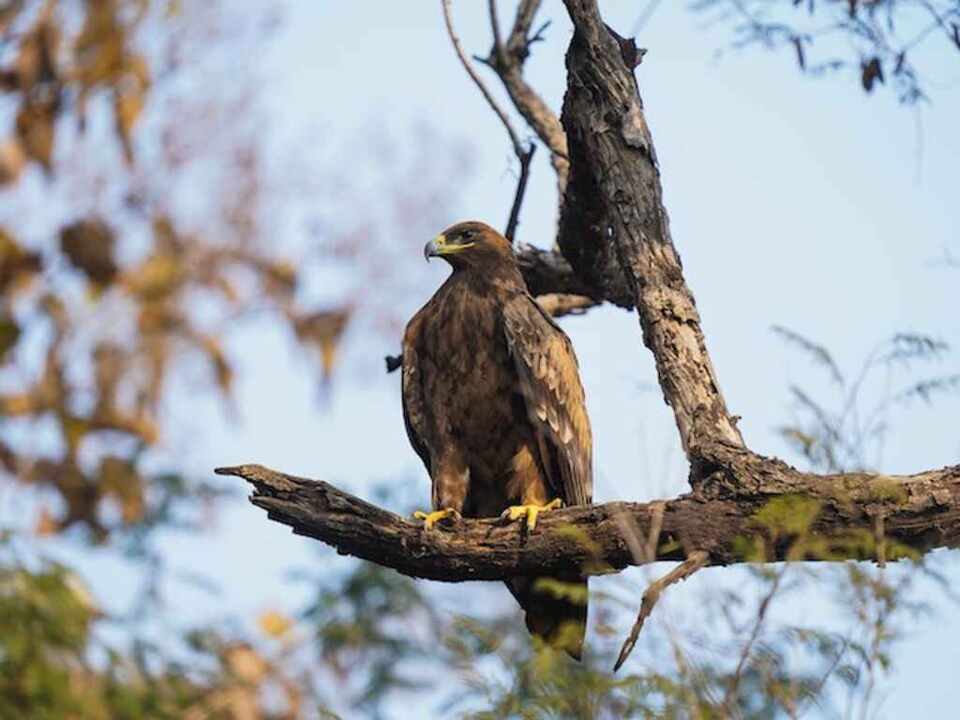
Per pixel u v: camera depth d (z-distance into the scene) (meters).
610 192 13.02
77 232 9.27
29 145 9.43
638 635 9.30
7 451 9.29
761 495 10.83
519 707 8.80
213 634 9.46
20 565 8.45
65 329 9.35
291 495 11.12
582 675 8.90
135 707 8.41
